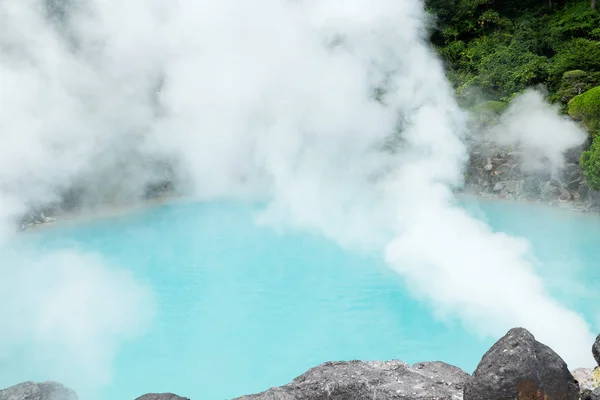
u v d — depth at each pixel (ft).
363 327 23.22
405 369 14.02
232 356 21.31
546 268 27.25
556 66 49.96
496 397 10.52
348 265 29.53
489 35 63.21
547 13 65.41
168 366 20.74
